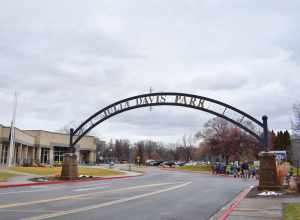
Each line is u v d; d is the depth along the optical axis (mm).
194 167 81812
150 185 28094
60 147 93188
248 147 78938
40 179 30922
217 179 40000
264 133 25297
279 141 97062
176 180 36656
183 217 12461
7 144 64312
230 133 79938
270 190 22422
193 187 26766
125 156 175250
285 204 15406
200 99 30016
